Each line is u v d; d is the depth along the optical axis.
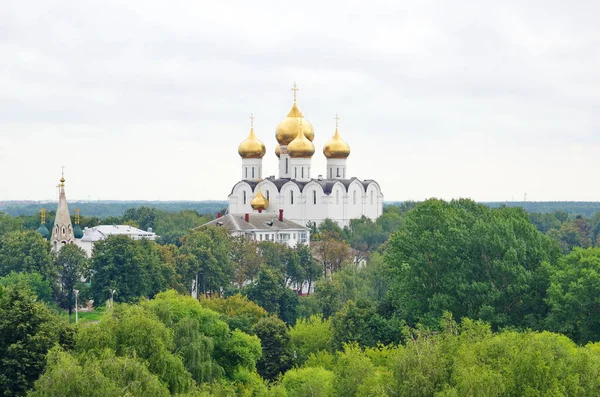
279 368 199.50
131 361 137.88
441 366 144.62
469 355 145.00
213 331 186.75
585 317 194.00
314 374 169.75
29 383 141.25
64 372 131.00
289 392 168.75
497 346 150.88
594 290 191.62
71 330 153.50
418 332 176.12
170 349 161.38
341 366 158.75
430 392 142.25
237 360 185.62
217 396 152.38
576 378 144.00
